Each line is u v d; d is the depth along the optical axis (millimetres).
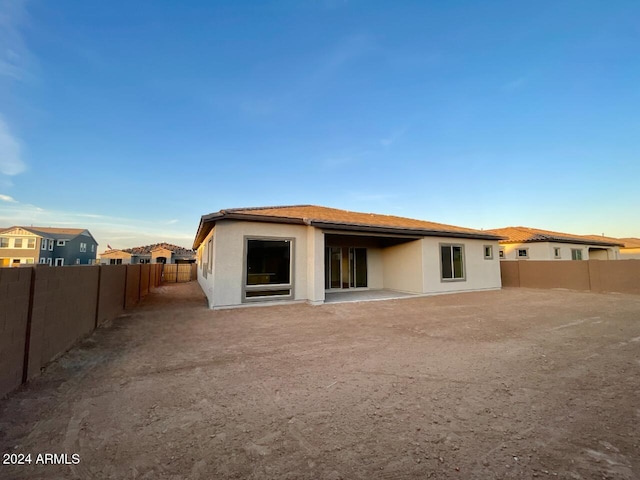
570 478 2234
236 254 10539
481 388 3975
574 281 17188
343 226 11703
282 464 2410
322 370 4688
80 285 6301
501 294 15031
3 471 2312
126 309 10516
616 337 6758
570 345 6098
